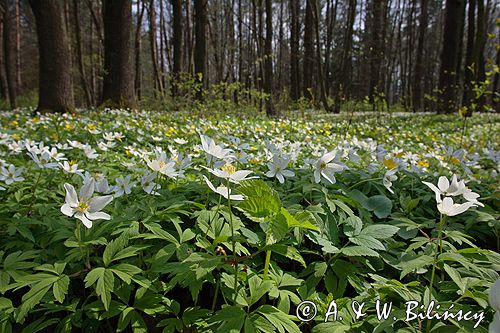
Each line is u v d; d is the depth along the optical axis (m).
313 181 3.31
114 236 2.44
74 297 2.21
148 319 2.19
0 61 25.94
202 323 1.92
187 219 2.79
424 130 11.66
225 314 1.81
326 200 2.70
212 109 13.15
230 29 30.33
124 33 13.52
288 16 34.25
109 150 5.03
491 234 3.04
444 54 18.95
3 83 26.06
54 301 2.08
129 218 2.38
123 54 13.55
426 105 35.81
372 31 27.44
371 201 3.16
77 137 6.18
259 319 1.80
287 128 8.57
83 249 2.20
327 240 2.44
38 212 2.85
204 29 17.20
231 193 2.24
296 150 4.67
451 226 2.99
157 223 2.48
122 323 1.86
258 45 19.69
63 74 11.58
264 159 3.96
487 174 4.54
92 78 28.31
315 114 16.98
